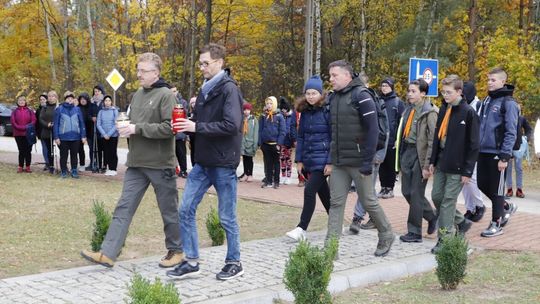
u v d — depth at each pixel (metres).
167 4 28.30
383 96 11.25
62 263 6.80
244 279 5.72
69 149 14.06
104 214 6.72
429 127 7.37
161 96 5.80
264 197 11.95
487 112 7.97
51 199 10.96
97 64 32.94
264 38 31.56
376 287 5.89
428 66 13.31
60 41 33.88
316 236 8.05
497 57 21.42
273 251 7.00
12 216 9.34
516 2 28.73
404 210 10.28
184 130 5.36
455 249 5.70
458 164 6.88
